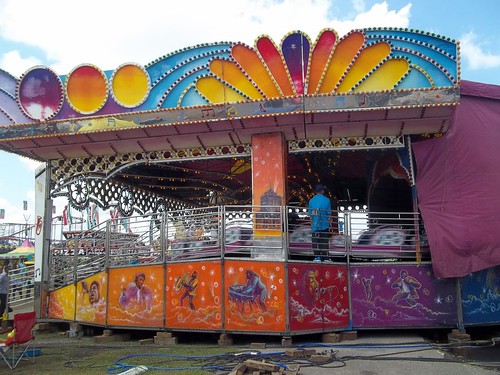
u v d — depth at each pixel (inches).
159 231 428.5
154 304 407.5
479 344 367.2
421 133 431.8
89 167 502.0
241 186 736.3
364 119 415.5
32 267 667.4
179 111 430.3
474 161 408.8
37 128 460.4
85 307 454.0
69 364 323.6
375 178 558.3
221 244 387.5
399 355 326.6
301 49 414.9
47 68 464.1
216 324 378.9
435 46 397.1
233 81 430.9
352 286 404.5
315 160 569.3
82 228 816.9
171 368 298.4
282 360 308.3
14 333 320.8
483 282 410.3
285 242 379.9
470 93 423.5
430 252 399.9
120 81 450.6
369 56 408.2
